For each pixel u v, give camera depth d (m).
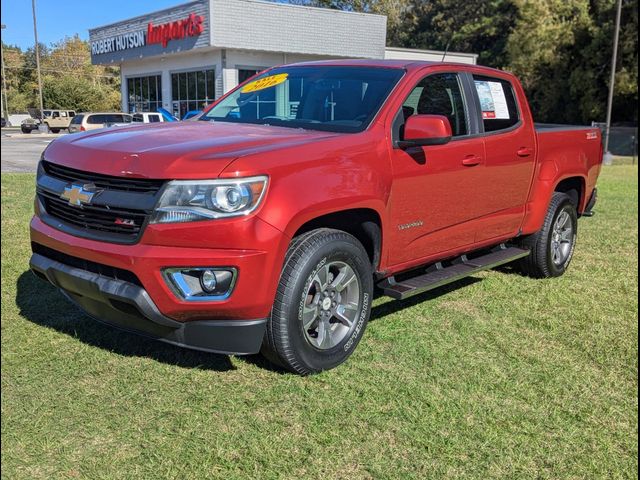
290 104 4.64
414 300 5.34
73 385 3.54
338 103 4.40
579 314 5.11
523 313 5.10
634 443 3.21
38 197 4.01
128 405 3.35
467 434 3.21
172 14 25.41
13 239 6.77
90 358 3.88
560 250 6.27
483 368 4.00
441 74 4.75
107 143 3.71
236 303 3.29
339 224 3.97
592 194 6.84
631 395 3.72
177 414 3.28
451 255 4.88
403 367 3.95
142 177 3.29
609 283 6.08
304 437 3.11
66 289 3.76
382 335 4.46
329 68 4.86
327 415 3.32
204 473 2.81
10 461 2.84
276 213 3.33
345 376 3.78
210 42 23.11
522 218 5.63
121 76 32.31
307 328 3.67
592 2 35.28
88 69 78.75
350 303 3.95
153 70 29.14
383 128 4.09
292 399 3.47
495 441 3.16
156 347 4.09
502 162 5.13
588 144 6.53
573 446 3.15
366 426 3.23
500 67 43.53
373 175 3.90
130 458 2.90
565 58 35.28
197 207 3.21
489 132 5.07
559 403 3.59
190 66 26.34
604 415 3.48
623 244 7.89
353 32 26.17
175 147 3.48
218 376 3.71
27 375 3.64
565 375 3.96
